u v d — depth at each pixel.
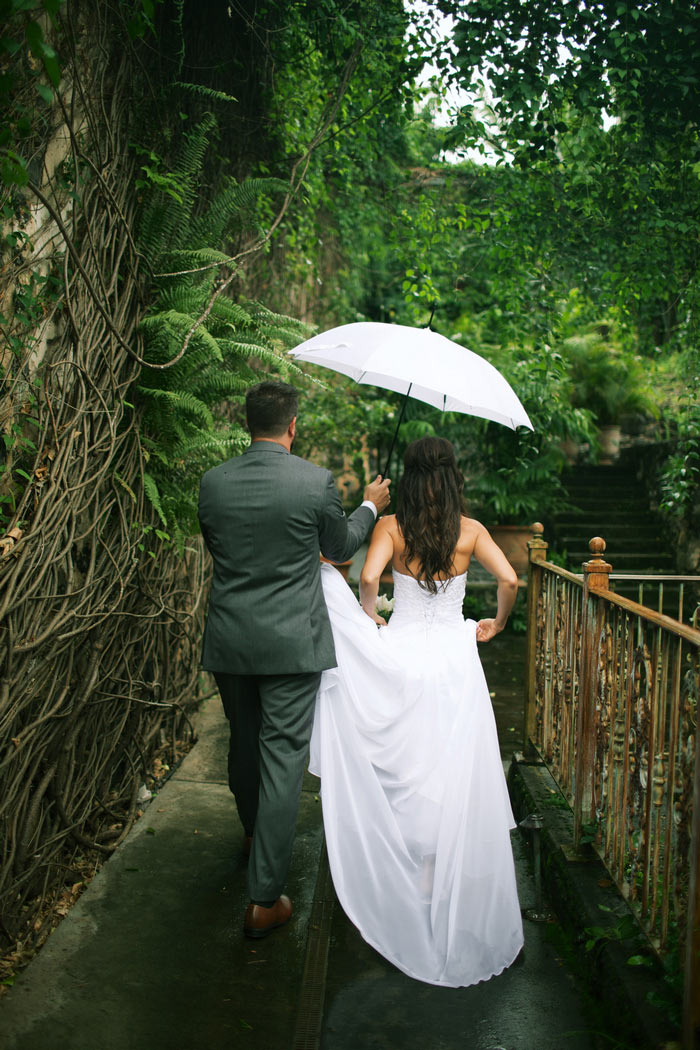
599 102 4.05
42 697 2.61
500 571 2.58
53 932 2.44
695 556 7.42
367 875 2.33
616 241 4.77
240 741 2.63
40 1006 2.10
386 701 2.48
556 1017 2.12
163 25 3.33
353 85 4.61
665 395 8.49
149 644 3.44
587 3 3.84
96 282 2.81
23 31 2.39
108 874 2.78
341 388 6.90
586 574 2.62
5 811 2.40
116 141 2.98
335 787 2.42
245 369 3.33
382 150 5.57
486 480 7.35
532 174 4.71
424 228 5.23
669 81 3.90
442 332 7.49
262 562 2.44
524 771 3.49
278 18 4.18
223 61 3.94
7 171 1.97
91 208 2.82
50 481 2.50
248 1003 2.14
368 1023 2.09
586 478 9.52
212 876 2.79
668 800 1.96
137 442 3.04
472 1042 2.02
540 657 3.48
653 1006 1.92
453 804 2.38
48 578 2.54
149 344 3.06
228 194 3.31
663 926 1.97
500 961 2.31
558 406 6.81
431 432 7.47
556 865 2.70
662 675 2.03
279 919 2.49
